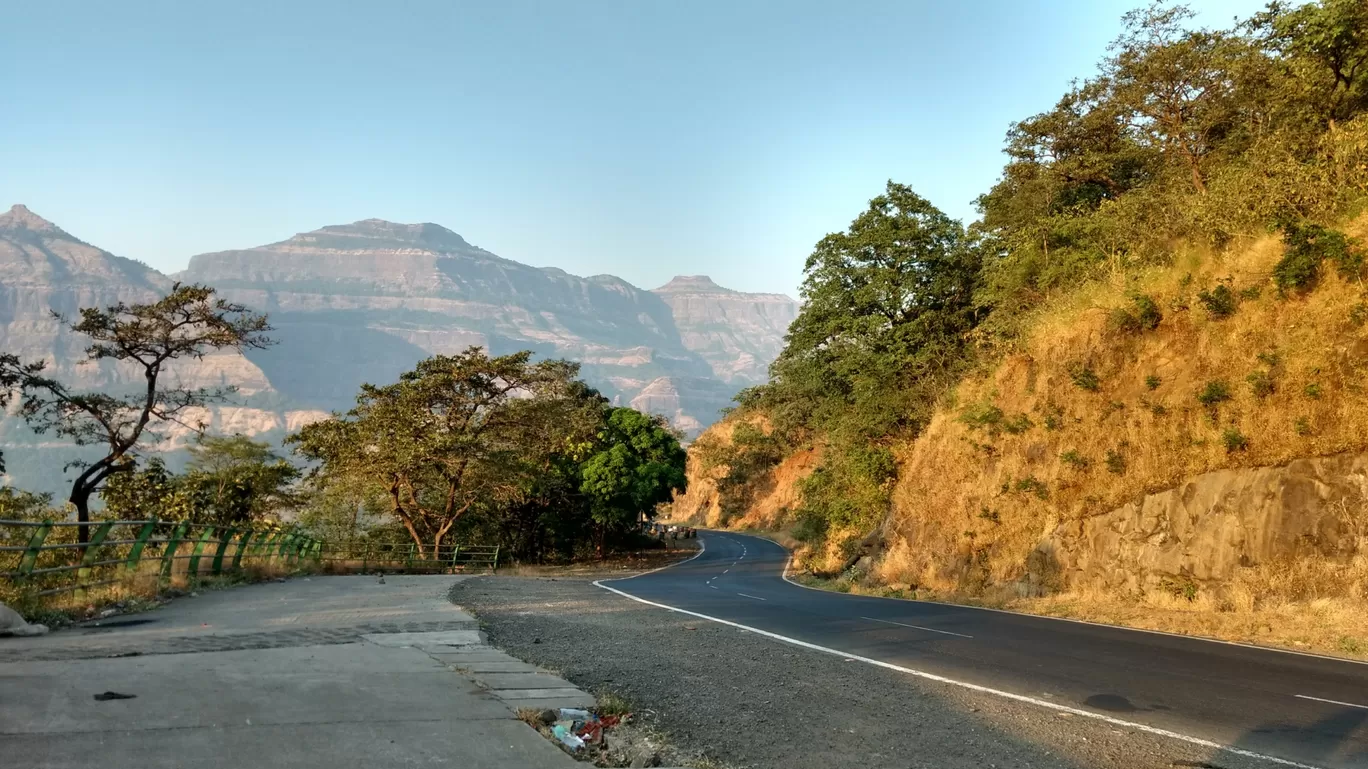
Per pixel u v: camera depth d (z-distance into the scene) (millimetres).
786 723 7500
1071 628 15172
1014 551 23594
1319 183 19578
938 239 39344
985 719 7742
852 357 38969
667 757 6281
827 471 41312
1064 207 35156
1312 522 15430
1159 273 23359
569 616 15594
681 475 60125
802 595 24344
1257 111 29219
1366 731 7359
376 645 9727
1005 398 27391
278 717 6035
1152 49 32438
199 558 19719
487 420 41250
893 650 11984
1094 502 21219
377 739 5691
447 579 25922
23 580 12078
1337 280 17453
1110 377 23031
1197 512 17859
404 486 40719
